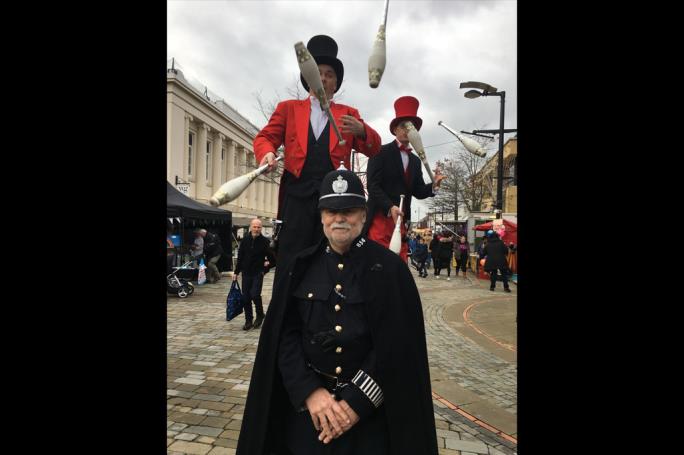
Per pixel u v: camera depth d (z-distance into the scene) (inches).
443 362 217.6
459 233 997.8
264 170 76.2
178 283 416.8
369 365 65.7
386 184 132.9
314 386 66.6
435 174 125.6
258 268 275.7
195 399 154.8
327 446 66.8
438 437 133.1
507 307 393.4
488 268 529.0
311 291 71.0
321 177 95.1
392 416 63.5
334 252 73.7
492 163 1138.7
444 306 399.9
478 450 125.3
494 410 154.9
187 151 1098.7
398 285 69.0
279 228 98.0
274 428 72.2
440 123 102.3
